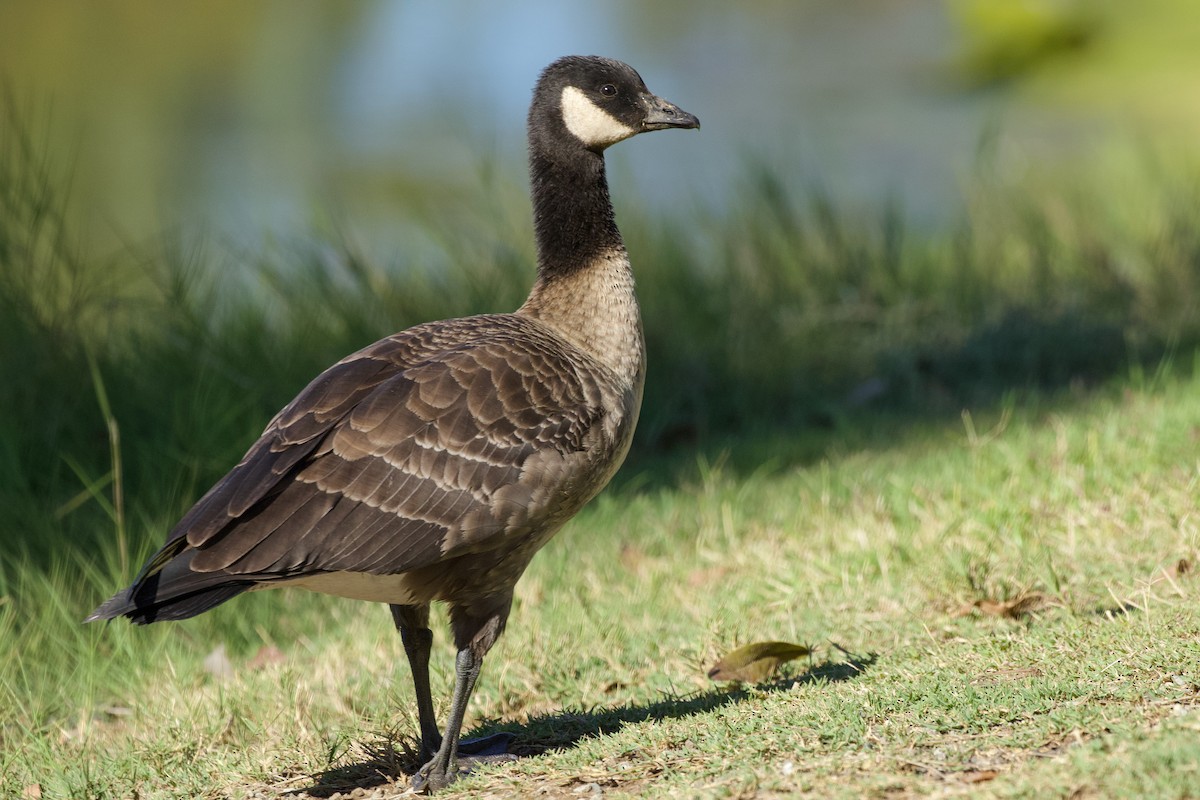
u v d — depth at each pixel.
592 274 8.39
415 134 30.33
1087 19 40.44
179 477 11.94
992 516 9.74
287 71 38.12
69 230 16.42
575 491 7.34
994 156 20.62
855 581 9.58
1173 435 11.05
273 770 7.58
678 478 13.34
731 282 17.16
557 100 8.68
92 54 39.38
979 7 42.03
